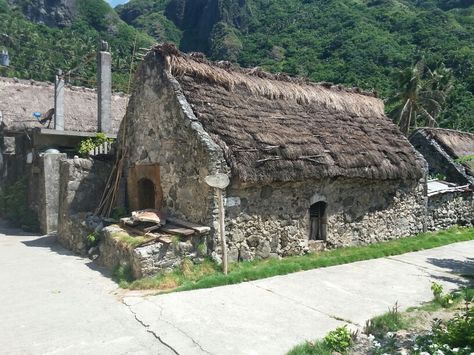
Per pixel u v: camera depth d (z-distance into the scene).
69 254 9.68
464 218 14.66
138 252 7.28
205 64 10.09
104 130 14.81
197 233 7.81
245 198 8.54
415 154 12.43
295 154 9.08
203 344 4.97
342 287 7.25
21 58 42.12
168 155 9.30
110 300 6.50
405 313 5.95
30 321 5.67
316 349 4.69
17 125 15.85
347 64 40.47
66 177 11.06
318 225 10.00
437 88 34.12
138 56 10.62
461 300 6.51
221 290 6.93
